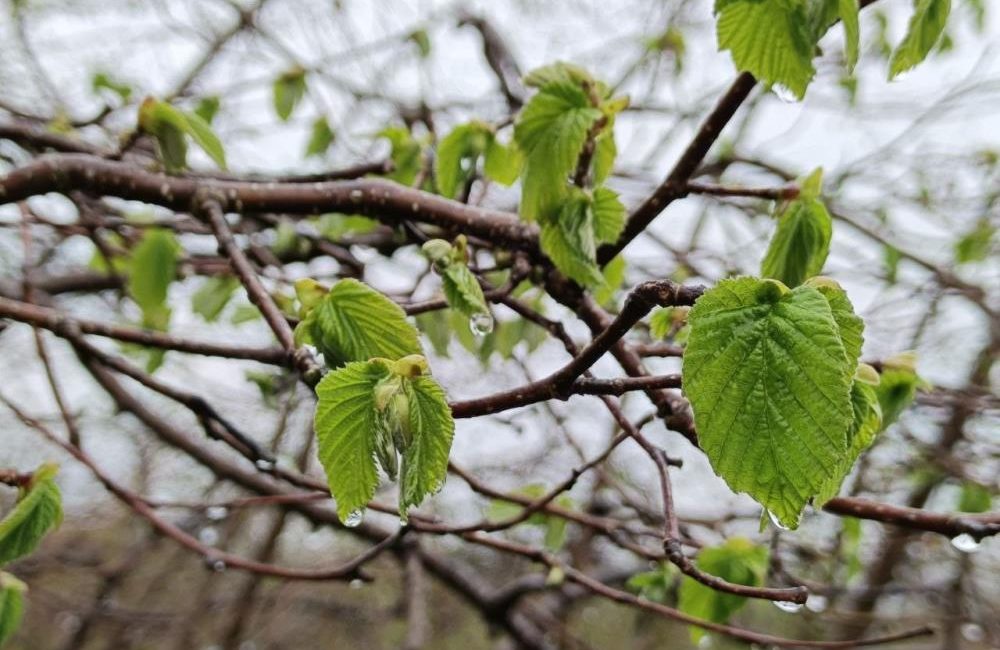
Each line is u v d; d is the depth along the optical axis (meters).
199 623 0.93
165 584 0.95
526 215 0.27
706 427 0.17
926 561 0.67
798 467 0.17
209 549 0.33
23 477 0.24
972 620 0.58
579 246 0.27
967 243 0.59
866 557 0.67
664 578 0.36
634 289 0.19
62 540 0.91
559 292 0.30
